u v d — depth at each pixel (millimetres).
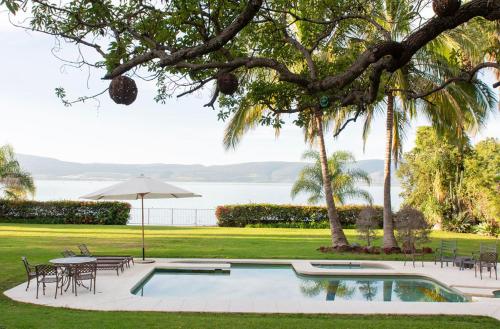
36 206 32688
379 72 4688
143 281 13461
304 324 8680
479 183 27797
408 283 13875
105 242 21125
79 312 9523
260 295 12273
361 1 8516
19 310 9531
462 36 16750
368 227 19000
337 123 20734
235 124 21078
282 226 31406
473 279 13570
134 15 5395
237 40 8172
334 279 14359
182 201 93312
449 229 29906
